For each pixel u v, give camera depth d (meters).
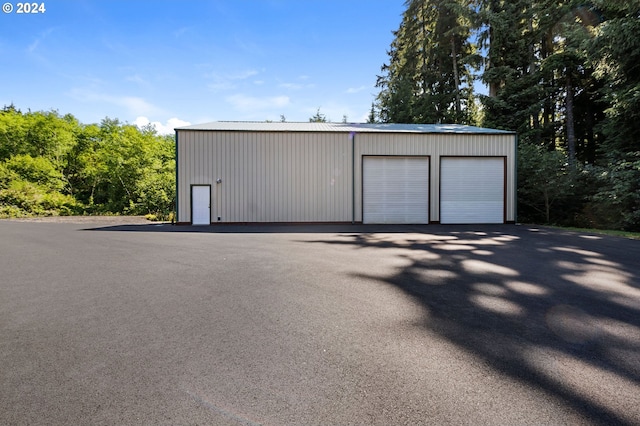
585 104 20.72
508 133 15.16
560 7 18.70
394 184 15.01
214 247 7.65
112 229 12.10
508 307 3.60
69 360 2.39
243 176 14.59
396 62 31.89
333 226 13.62
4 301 3.73
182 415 1.76
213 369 2.26
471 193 15.18
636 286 4.45
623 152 14.20
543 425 1.71
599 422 1.74
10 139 26.52
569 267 5.56
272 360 2.39
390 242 8.55
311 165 14.75
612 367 2.34
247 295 3.96
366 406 1.86
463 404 1.88
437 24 26.33
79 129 30.59
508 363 2.38
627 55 13.08
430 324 3.11
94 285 4.39
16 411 1.79
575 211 15.76
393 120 28.83
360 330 2.96
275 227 13.08
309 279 4.72
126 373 2.20
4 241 8.62
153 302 3.70
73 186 29.59
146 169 24.48
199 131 14.43
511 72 21.55
